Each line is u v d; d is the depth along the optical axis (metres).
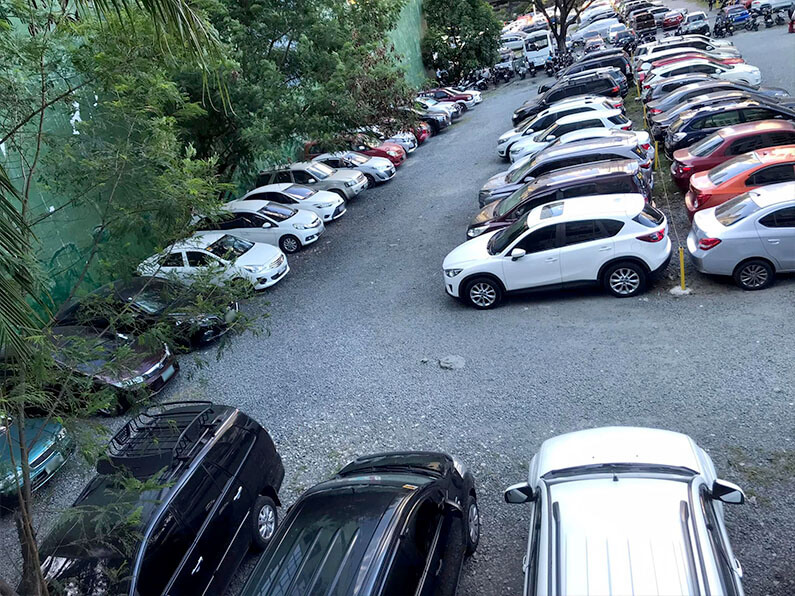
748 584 5.45
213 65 5.86
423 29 40.62
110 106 6.86
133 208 6.86
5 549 7.33
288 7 16.12
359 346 11.49
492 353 10.29
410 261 15.12
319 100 15.49
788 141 13.50
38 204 12.64
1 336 4.19
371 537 5.05
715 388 8.16
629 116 24.06
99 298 6.42
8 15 7.37
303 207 18.73
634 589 3.98
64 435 5.95
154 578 5.64
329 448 8.75
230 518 6.55
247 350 12.22
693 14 37.62
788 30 32.19
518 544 6.43
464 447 8.14
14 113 6.63
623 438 5.97
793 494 6.30
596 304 11.27
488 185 16.30
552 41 47.19
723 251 10.34
